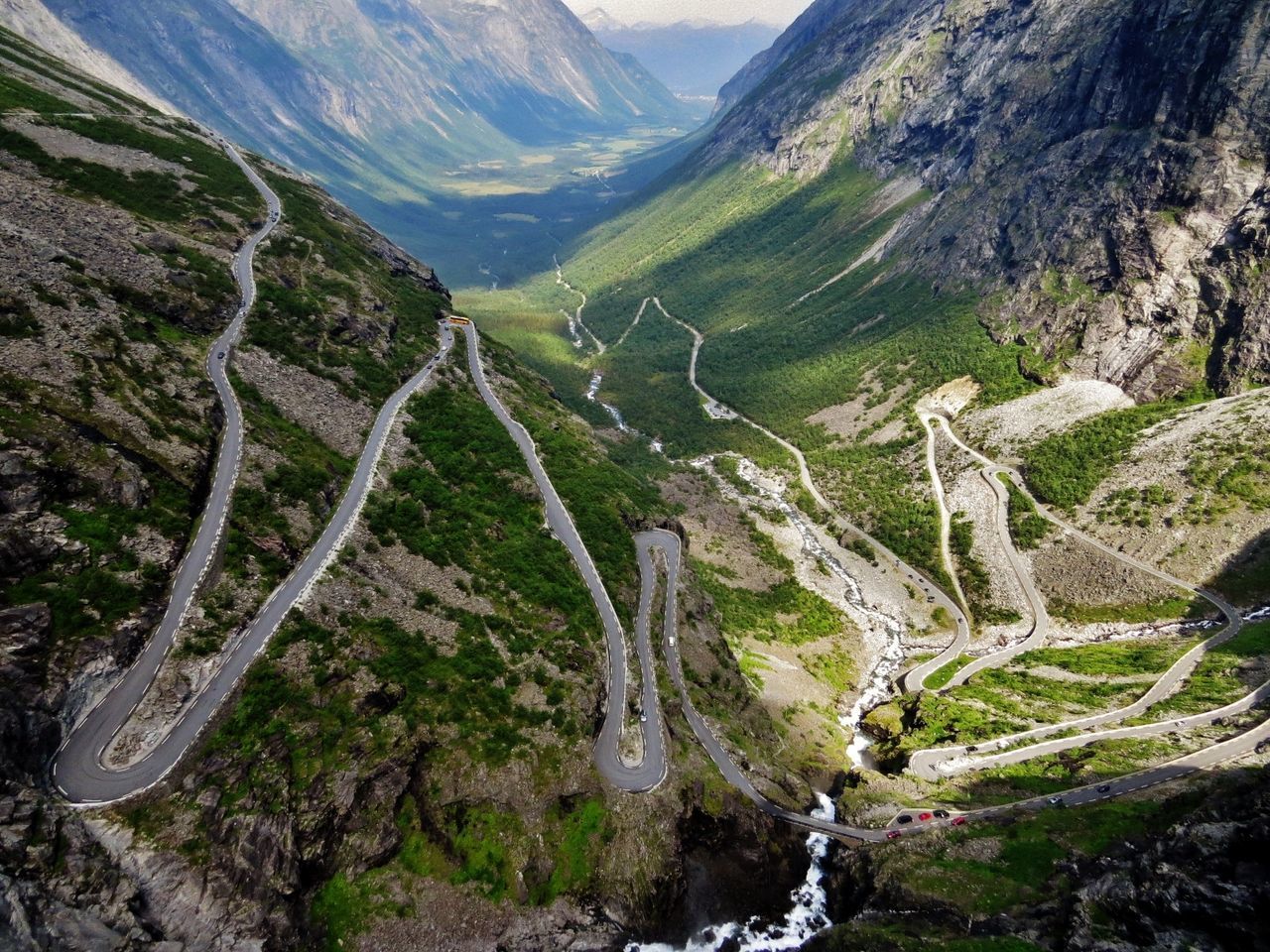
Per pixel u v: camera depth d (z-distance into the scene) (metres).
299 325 127.12
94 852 57.97
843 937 77.94
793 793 101.56
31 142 132.25
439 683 85.25
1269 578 128.62
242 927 61.91
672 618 118.38
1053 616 142.25
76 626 66.44
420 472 115.00
